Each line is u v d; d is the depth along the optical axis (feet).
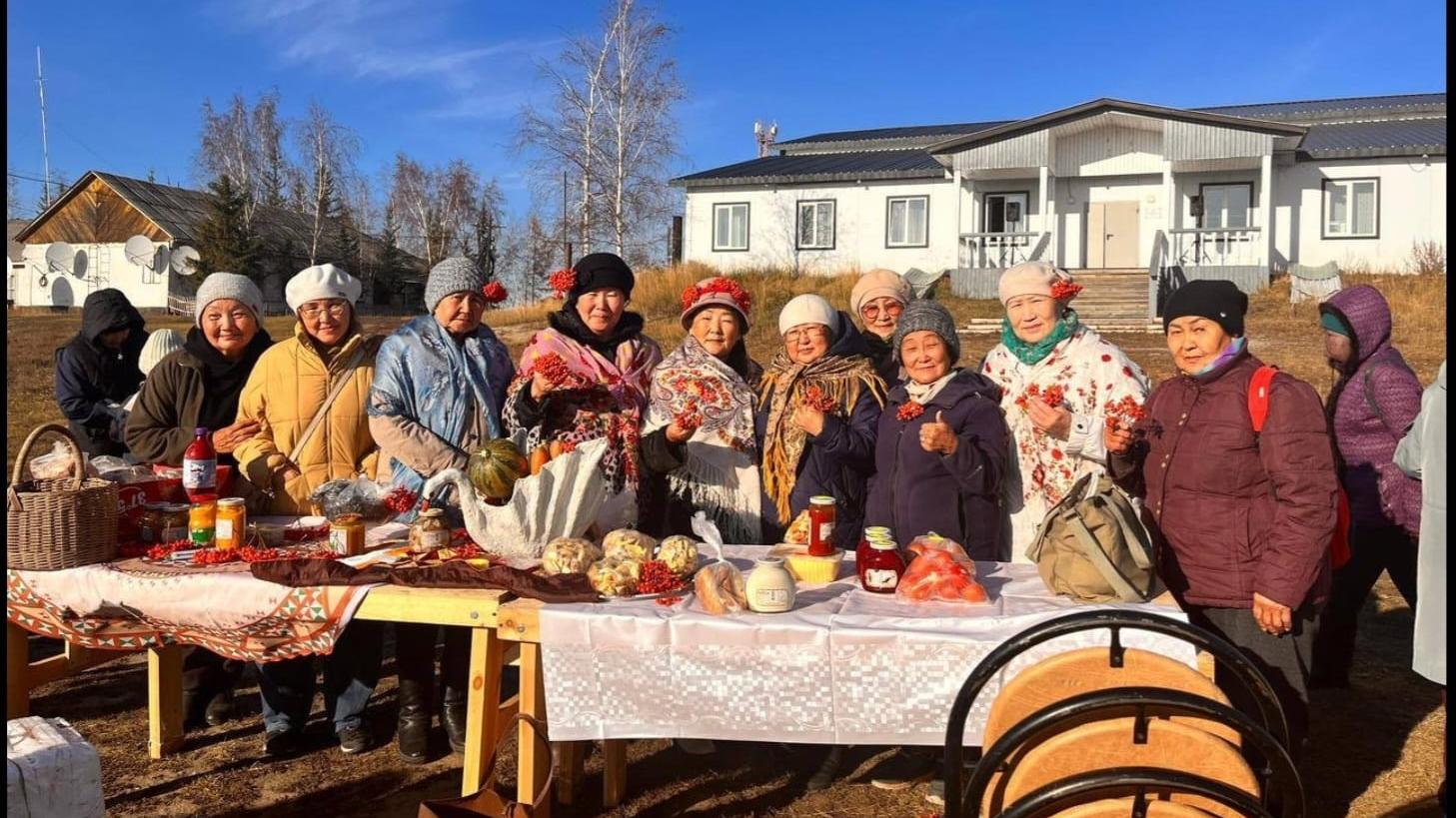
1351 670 15.11
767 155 105.29
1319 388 37.19
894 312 14.53
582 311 12.59
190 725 12.84
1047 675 6.99
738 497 12.20
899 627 8.11
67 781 7.38
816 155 90.58
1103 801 6.58
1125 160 68.13
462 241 148.77
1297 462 8.73
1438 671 8.94
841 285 66.85
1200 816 6.37
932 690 8.00
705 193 78.64
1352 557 13.58
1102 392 10.89
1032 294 11.28
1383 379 13.16
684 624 8.35
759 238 77.56
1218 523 9.29
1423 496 9.14
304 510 12.19
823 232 76.13
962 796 6.86
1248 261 65.21
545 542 9.96
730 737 8.38
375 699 13.97
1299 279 57.26
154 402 12.21
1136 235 69.21
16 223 136.67
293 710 12.00
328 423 12.31
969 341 53.67
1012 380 11.55
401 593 9.12
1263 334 49.11
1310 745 12.50
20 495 9.75
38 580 10.00
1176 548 9.52
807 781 11.28
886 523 11.34
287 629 9.41
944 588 8.84
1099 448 9.85
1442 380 8.95
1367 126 75.20
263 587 9.36
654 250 91.61
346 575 9.33
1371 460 13.34
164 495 11.22
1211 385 9.45
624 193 87.97
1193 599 9.43
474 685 9.11
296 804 10.80
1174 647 7.95
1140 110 64.18
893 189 74.38
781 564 8.99
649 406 12.49
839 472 12.05
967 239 69.36
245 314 12.44
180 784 11.26
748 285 68.49
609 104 87.56
